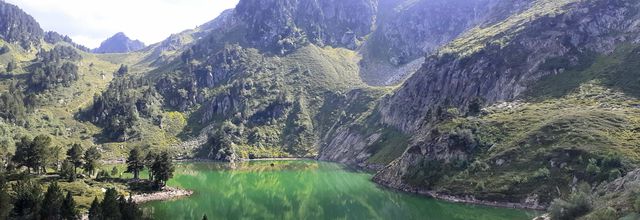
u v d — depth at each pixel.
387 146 195.25
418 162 127.25
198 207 103.56
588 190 77.75
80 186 110.69
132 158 132.38
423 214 92.12
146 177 146.12
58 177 118.94
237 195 122.62
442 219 86.75
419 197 111.62
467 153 118.00
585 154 97.38
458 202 102.75
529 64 165.88
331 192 126.75
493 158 111.38
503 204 96.12
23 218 76.12
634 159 91.12
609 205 59.31
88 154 135.62
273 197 119.69
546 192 93.38
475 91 176.12
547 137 109.62
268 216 95.06
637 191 58.41
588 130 106.25
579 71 151.50
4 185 85.06
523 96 151.25
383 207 102.25
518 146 110.94
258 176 165.38
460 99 180.12
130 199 83.69
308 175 166.62
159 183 124.12
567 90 142.25
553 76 154.62
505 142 116.12
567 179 93.75
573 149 100.25
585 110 120.44
